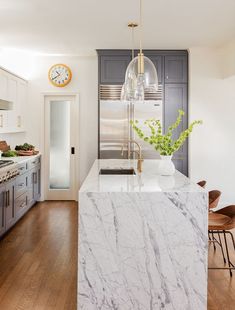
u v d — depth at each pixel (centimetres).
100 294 288
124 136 639
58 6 420
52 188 727
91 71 706
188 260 288
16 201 523
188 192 287
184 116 645
